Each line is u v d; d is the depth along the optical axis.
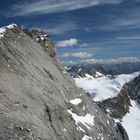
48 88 61.22
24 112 43.22
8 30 65.06
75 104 70.75
